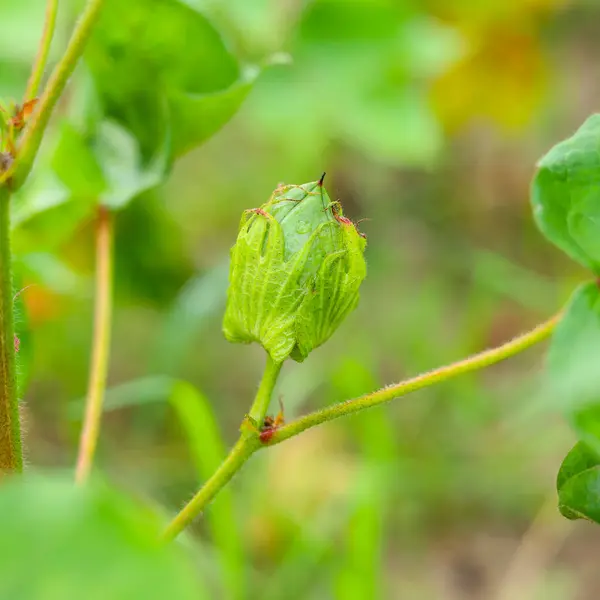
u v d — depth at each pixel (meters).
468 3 1.25
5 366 0.57
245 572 0.78
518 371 1.15
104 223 0.66
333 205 0.55
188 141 0.66
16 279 0.71
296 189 0.55
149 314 1.17
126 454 0.98
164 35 0.65
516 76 1.28
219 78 0.66
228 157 1.45
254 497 0.87
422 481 0.96
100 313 0.64
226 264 1.03
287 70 1.03
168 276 0.95
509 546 0.92
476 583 0.88
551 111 1.49
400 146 1.02
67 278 0.90
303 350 0.56
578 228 0.57
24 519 0.46
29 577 0.45
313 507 0.86
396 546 0.91
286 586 0.78
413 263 1.34
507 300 1.22
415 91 1.04
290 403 0.95
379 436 0.77
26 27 0.90
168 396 0.73
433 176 1.47
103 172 0.67
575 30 1.66
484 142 1.55
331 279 0.55
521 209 1.47
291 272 0.55
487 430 1.04
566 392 0.53
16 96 0.91
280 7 1.02
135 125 0.68
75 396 1.06
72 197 0.67
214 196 1.41
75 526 0.46
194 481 0.94
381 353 1.15
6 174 0.56
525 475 0.98
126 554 0.46
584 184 0.57
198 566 0.71
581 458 0.55
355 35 1.02
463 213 1.45
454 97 1.29
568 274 1.31
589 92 1.62
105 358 0.64
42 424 1.02
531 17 1.25
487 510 0.96
